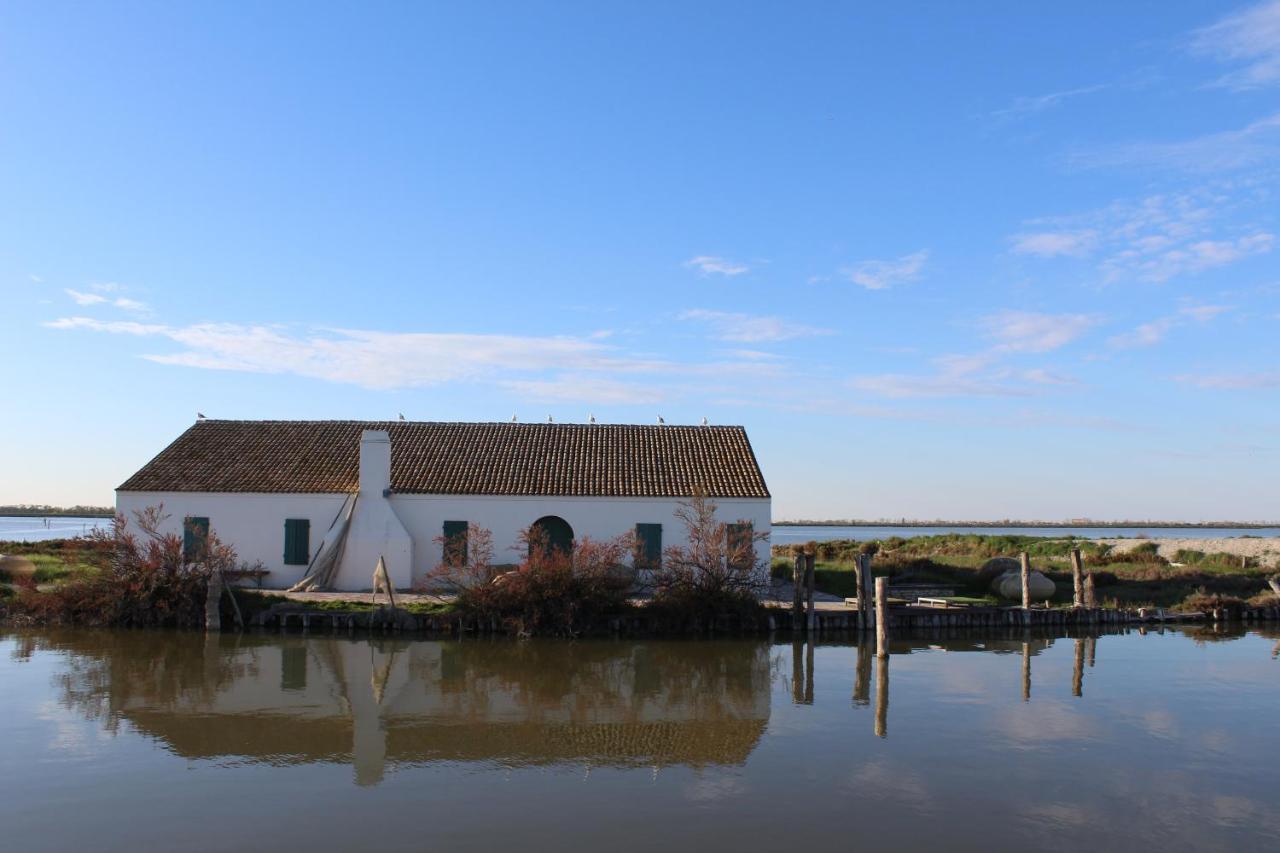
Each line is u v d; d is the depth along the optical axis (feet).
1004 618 94.38
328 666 69.05
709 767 44.91
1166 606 108.78
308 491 102.99
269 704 56.85
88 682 62.59
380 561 85.05
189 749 47.19
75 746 47.50
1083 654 78.79
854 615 87.97
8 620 86.99
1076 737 50.70
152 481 103.91
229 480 104.58
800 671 69.67
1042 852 34.96
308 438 115.34
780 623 87.30
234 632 83.41
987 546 180.04
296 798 40.09
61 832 36.14
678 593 85.81
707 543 88.48
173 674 65.51
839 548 174.70
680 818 37.93
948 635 89.35
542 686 63.41
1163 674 69.00
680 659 74.08
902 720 54.24
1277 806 40.14
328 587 99.35
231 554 89.56
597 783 42.37
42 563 118.73
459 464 109.19
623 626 84.23
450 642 79.92
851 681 65.92
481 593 84.02
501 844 35.12
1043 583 112.68
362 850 34.55
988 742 49.55
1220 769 45.19
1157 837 36.55
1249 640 88.12
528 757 46.37
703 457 111.65
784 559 148.97
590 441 115.75
